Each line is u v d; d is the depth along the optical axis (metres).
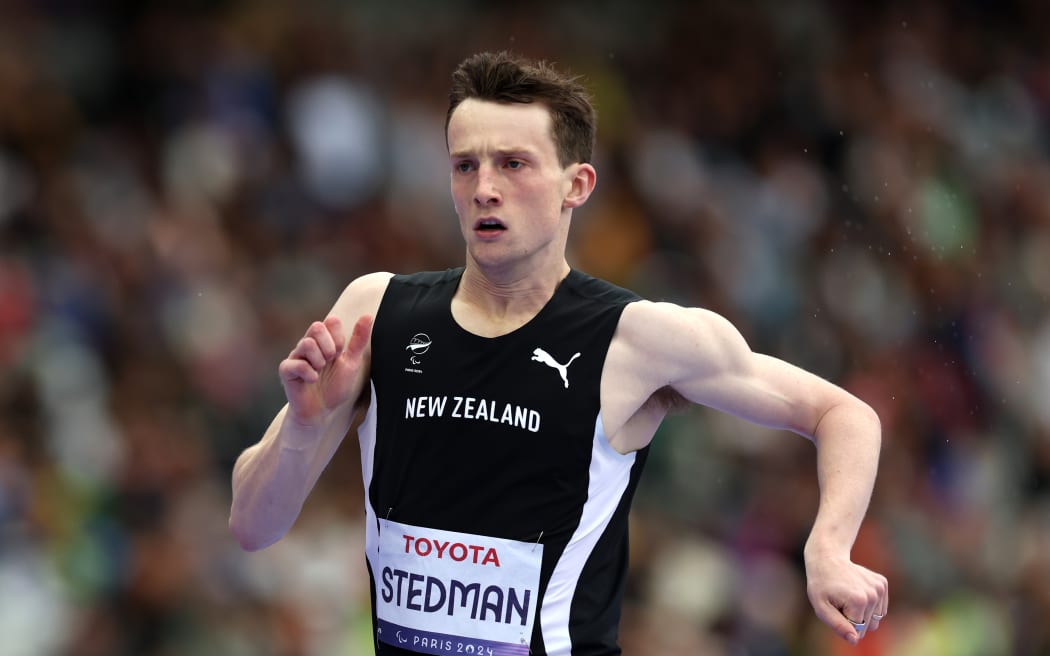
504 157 10.95
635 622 27.08
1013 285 44.12
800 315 38.72
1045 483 39.03
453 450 10.89
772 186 41.81
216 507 26.73
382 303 11.56
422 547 10.85
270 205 33.59
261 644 24.83
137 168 33.47
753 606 29.03
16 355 27.66
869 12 48.06
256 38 36.88
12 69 33.53
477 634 10.70
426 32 40.06
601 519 10.97
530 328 11.10
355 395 11.41
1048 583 34.00
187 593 25.05
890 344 39.06
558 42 41.75
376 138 36.56
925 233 42.88
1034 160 49.84
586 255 36.81
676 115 42.44
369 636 25.92
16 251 30.11
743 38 44.31
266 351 30.47
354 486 27.19
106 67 35.59
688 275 37.84
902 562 31.59
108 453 27.00
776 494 30.83
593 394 10.91
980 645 31.64
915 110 46.34
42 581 24.62
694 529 29.67
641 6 44.06
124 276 30.53
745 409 11.35
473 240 11.00
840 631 10.45
